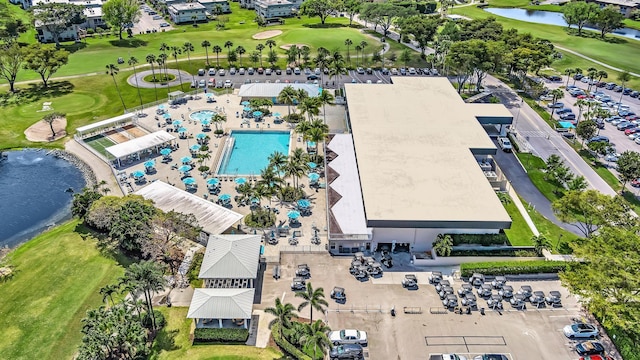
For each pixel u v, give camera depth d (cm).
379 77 18788
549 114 15600
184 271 8688
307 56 19688
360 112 12962
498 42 18475
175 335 7381
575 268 7844
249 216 10188
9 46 17188
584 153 13175
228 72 18825
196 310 7331
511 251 9081
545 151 13250
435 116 12850
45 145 13525
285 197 10862
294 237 9562
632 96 16925
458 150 11094
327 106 15738
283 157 10600
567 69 18662
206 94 16588
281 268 8775
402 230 9075
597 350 7050
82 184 11725
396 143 11331
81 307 7894
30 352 7112
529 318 7756
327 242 9438
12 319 7681
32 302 8012
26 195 11375
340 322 7619
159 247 8631
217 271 8106
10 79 17212
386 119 12575
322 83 17912
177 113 15125
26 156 13038
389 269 8812
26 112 15288
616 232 8069
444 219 8750
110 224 9288
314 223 10044
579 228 10031
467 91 17612
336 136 12800
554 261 8669
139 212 9000
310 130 11744
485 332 7475
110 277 8525
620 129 14500
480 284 8375
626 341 7125
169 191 10575
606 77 17875
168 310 7850
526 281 8575
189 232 8962
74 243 9406
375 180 9862
